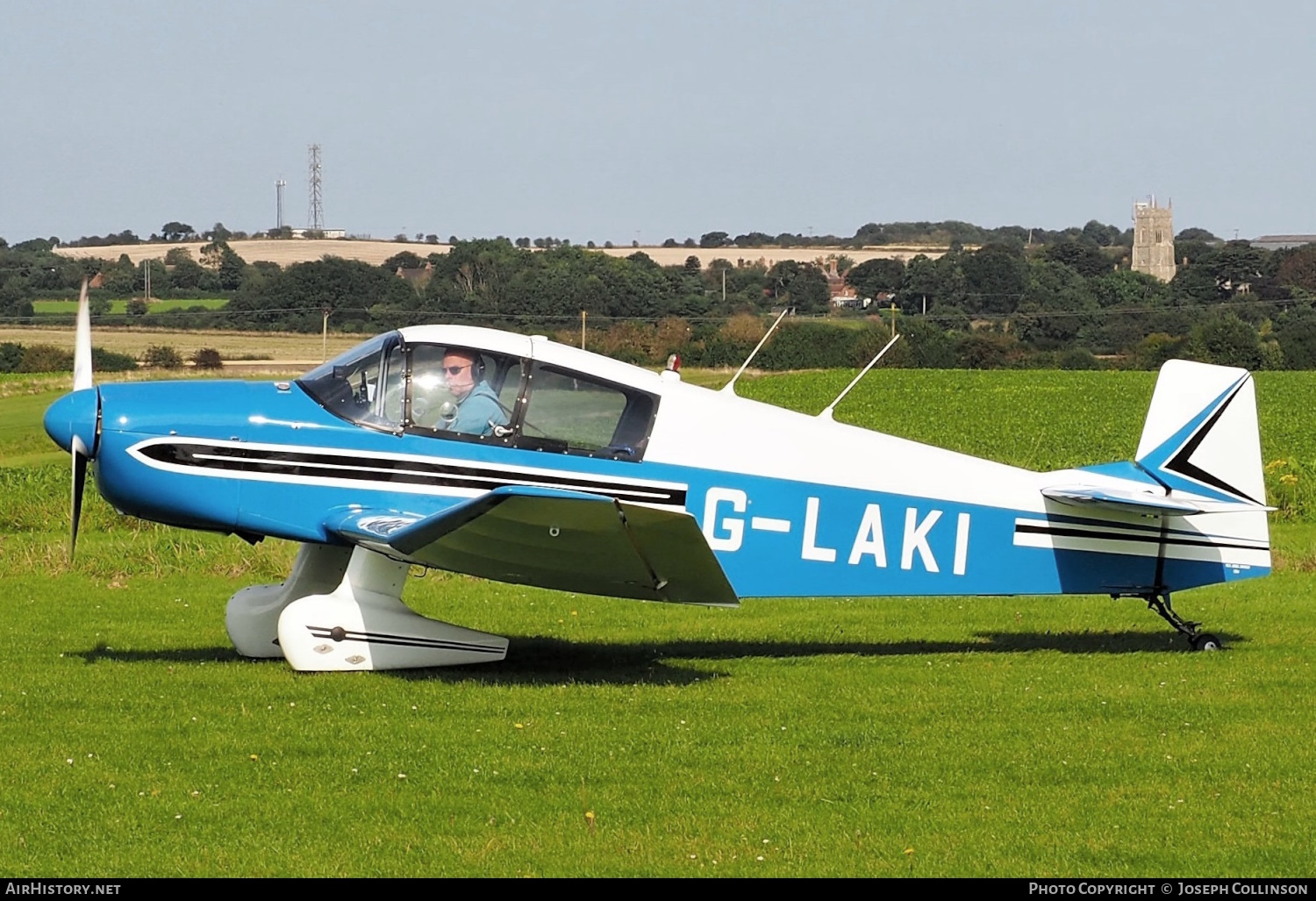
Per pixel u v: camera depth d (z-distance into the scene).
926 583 26.02
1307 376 168.38
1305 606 32.00
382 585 24.02
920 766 18.42
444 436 23.88
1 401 123.69
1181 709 21.62
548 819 16.23
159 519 24.16
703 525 24.73
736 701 22.02
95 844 15.32
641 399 24.53
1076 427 103.88
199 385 24.44
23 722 20.23
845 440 25.62
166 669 23.97
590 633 28.80
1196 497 27.03
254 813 16.30
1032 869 14.85
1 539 42.81
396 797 16.91
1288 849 15.40
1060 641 27.95
